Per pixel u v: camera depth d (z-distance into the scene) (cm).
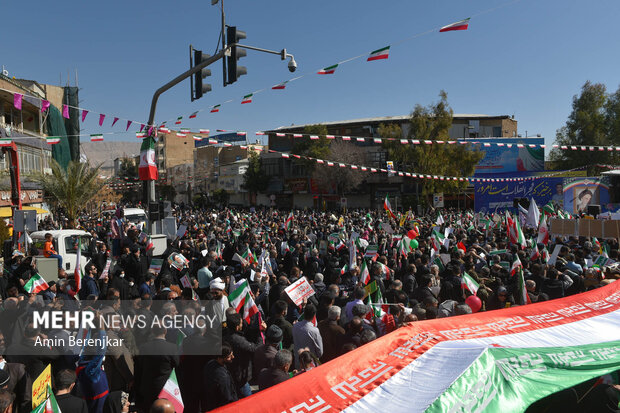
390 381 305
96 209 4028
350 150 5250
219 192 7338
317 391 298
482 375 303
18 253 1111
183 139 9300
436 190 4356
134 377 552
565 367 334
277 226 2408
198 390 538
